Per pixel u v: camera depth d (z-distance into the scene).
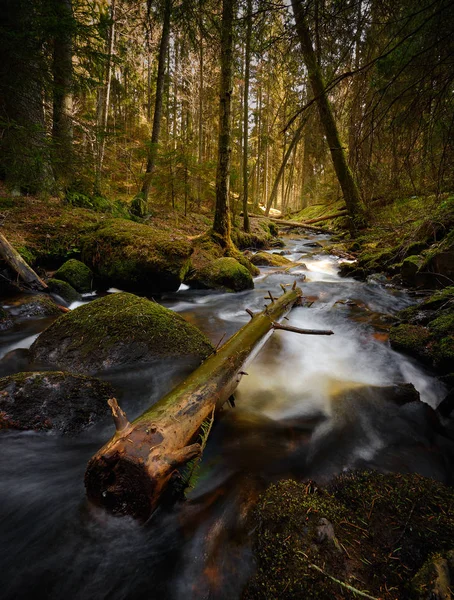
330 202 19.89
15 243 6.31
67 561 1.57
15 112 7.03
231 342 3.18
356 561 1.41
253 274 8.66
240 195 18.55
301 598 1.27
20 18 5.70
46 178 7.54
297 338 4.49
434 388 3.18
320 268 9.70
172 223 11.88
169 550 1.61
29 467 2.12
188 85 27.42
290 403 2.95
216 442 2.39
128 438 1.67
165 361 3.37
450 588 1.23
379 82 3.05
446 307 4.39
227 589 1.42
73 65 7.20
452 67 2.48
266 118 22.69
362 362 3.79
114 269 6.50
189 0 4.00
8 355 3.53
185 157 12.20
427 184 3.85
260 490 1.95
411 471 2.18
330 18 2.70
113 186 14.34
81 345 3.47
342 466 2.20
